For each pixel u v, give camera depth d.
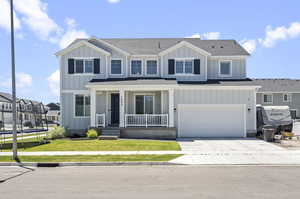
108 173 10.35
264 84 47.53
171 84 20.95
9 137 24.56
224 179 9.20
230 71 24.58
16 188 8.21
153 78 23.69
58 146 16.75
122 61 24.08
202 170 10.80
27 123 29.03
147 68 24.42
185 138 21.48
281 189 7.91
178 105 22.17
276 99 46.56
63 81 23.34
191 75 23.81
